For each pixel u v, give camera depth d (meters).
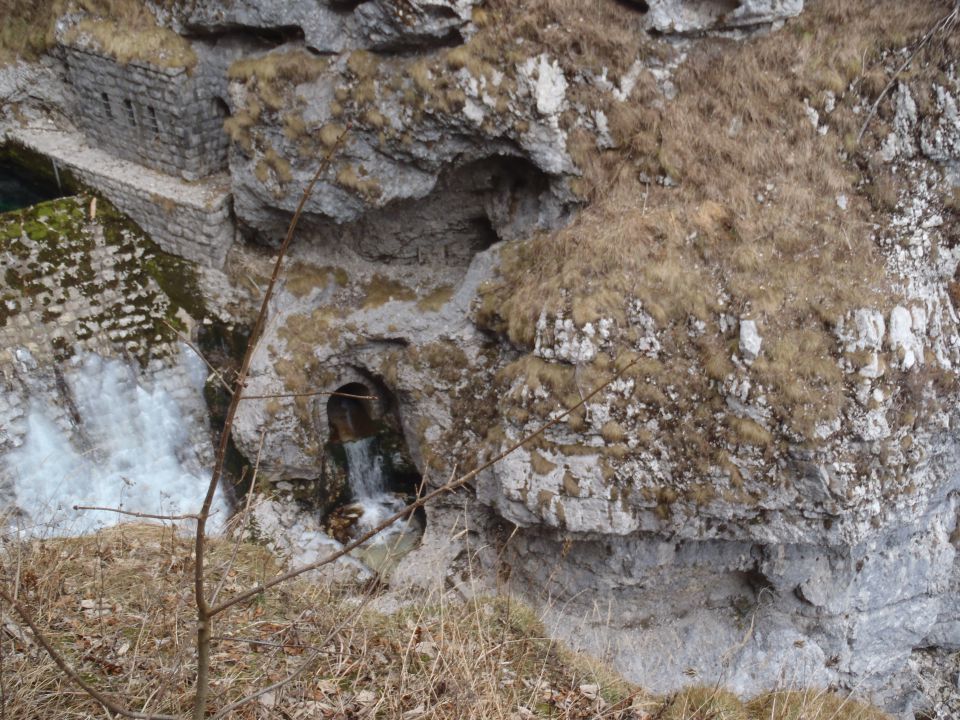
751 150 13.78
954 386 13.31
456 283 16.52
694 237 13.48
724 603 15.55
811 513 13.02
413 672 7.91
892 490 13.09
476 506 15.78
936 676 17.62
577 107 14.02
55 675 6.75
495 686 7.56
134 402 15.99
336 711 6.98
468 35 13.75
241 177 15.73
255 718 6.77
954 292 13.90
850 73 13.73
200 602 4.39
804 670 14.58
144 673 6.99
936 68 13.42
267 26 14.77
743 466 12.99
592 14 13.91
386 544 16.42
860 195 13.70
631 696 8.92
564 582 14.96
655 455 13.26
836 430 12.54
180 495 15.95
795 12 13.95
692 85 14.15
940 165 13.59
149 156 16.86
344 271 16.77
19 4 17.22
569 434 13.39
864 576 14.91
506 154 14.62
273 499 16.23
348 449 17.42
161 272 16.88
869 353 12.54
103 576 8.56
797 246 13.28
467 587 14.73
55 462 15.05
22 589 7.78
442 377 15.81
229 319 16.59
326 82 14.67
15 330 15.04
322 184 15.20
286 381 15.80
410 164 14.97
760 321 12.73
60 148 17.47
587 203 14.40
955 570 16.48
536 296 13.88
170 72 15.45
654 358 13.16
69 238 16.06
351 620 6.55
